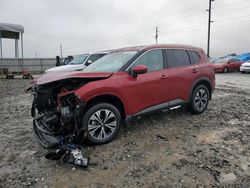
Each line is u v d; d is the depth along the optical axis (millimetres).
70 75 4664
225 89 12195
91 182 3570
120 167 3959
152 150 4543
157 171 3822
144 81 5258
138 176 3695
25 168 3984
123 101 4953
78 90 4496
